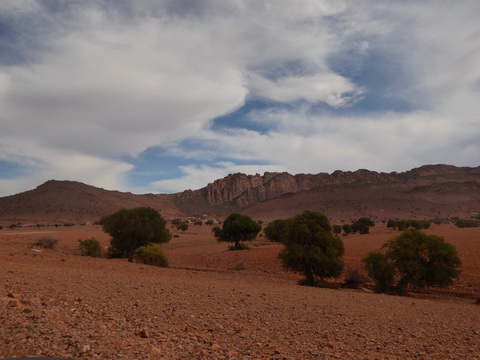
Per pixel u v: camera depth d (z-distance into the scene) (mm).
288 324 10078
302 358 6539
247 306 12742
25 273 14875
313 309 13555
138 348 5711
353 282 36781
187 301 12445
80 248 45969
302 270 34594
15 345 5113
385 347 8250
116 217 48812
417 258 31125
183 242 90312
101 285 14102
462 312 17484
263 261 49562
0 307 7422
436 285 30922
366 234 96250
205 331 8125
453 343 9391
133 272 23641
